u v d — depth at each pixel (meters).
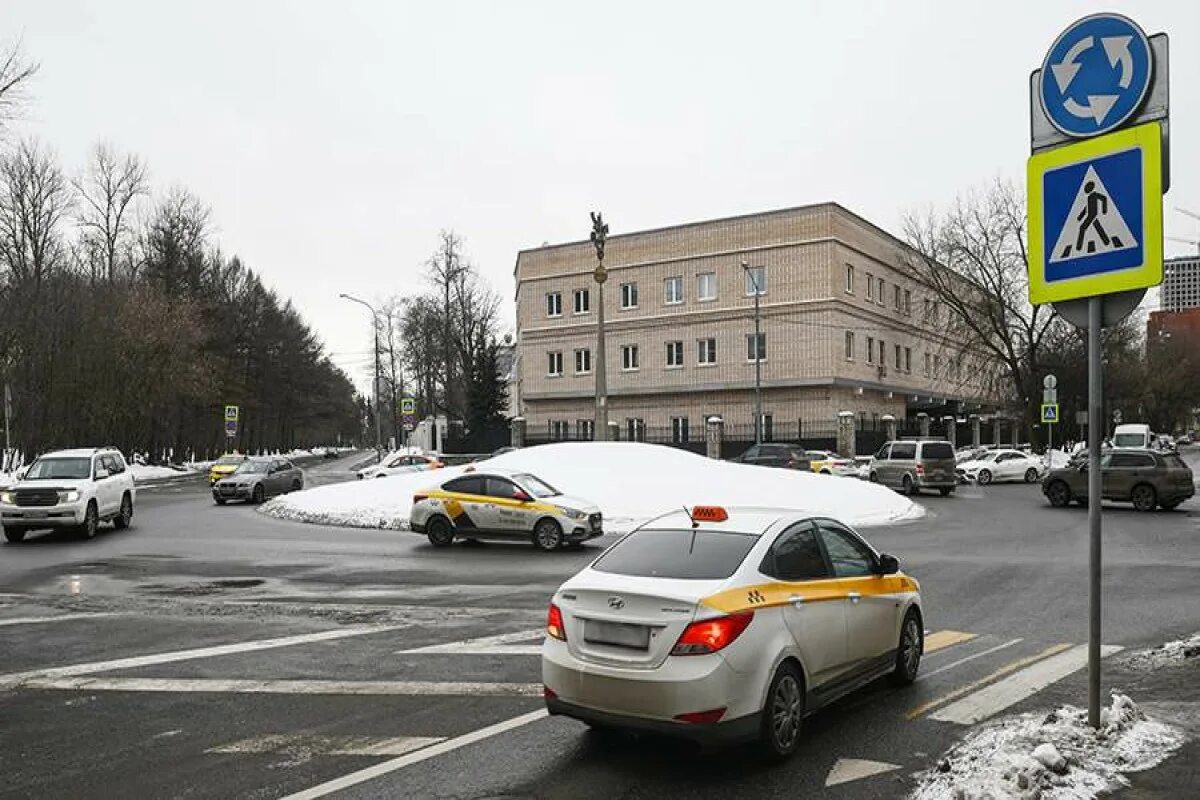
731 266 51.44
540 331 59.09
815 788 5.13
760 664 5.41
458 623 10.20
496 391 65.94
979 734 5.86
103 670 8.11
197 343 53.62
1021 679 7.46
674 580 5.64
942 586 12.62
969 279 51.03
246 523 24.02
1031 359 50.78
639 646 5.40
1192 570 14.04
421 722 6.48
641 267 54.81
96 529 21.12
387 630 9.83
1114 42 5.03
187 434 67.94
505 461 26.55
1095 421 5.28
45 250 47.41
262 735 6.22
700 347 52.53
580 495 23.52
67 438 45.34
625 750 5.82
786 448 38.31
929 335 61.69
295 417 94.31
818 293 48.47
